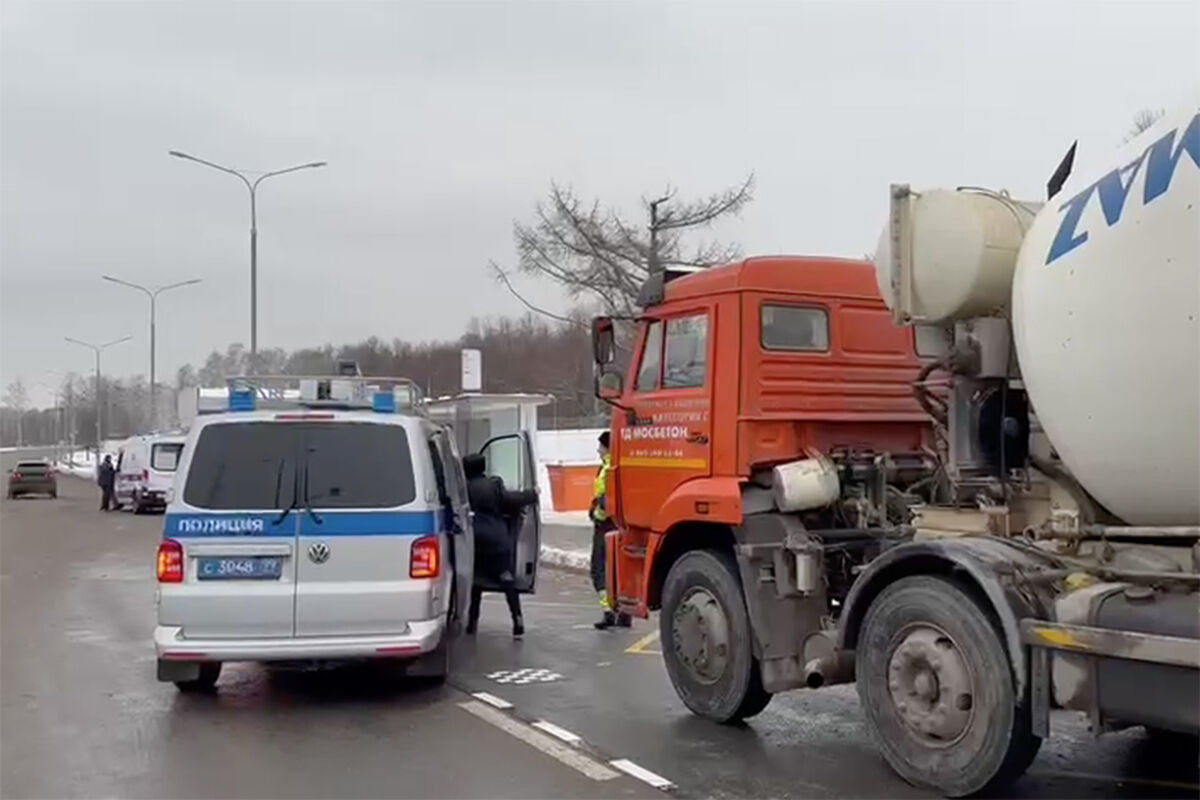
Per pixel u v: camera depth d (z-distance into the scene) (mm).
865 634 6078
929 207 6242
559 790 6043
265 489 7852
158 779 6312
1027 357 5723
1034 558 5609
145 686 8812
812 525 7199
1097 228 5305
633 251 25625
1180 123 5016
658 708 7922
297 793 6039
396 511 7953
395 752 6824
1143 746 6695
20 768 6547
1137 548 5461
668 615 7703
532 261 30031
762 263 7281
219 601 7691
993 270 6070
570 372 41125
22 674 9367
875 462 7324
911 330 7121
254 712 7883
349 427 8062
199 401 9156
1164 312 4973
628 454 8109
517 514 11078
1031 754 5461
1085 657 5121
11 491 50719
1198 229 4844
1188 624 4824
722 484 7148
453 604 9391
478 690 8555
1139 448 5199
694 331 7562
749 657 7062
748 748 6797
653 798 5891
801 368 7316
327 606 7758
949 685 5613
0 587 16078
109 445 80875
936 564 5816
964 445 6285
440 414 15805
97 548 23000
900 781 6047
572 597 14422
